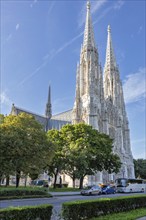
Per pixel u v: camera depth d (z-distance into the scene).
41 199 37.69
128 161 132.50
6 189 38.47
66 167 65.12
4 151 45.62
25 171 49.09
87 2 138.00
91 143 72.31
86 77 119.25
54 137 72.25
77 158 63.50
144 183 71.56
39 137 52.25
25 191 39.84
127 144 138.75
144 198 26.48
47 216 15.14
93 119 106.19
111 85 144.00
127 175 126.44
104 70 150.50
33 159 49.09
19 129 49.75
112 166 78.12
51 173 71.25
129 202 23.62
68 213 16.42
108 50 152.75
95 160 72.50
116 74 147.50
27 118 57.38
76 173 64.25
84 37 130.38
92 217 18.41
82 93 117.94
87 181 92.12
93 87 114.25
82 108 112.75
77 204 17.22
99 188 52.44
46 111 159.25
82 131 72.38
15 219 13.42
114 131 128.25
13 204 29.70
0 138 45.69
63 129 73.94
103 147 74.56
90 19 133.88
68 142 69.69
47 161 52.41
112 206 21.05
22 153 46.72
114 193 58.12
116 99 139.88
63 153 65.88
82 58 124.38
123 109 145.88
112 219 17.89
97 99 115.94
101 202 19.84
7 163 44.97
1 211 13.05
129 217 18.75
